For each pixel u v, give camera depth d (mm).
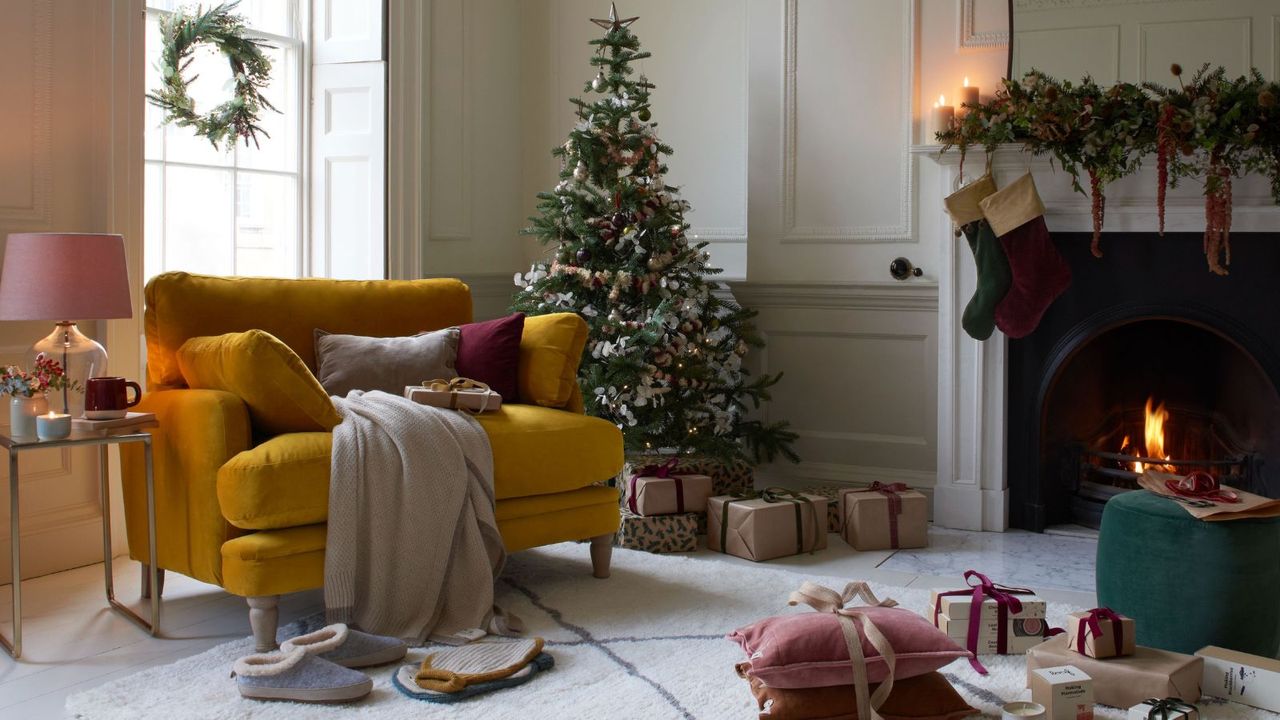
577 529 3330
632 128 4457
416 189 4797
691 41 5145
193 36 4234
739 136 5074
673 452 4371
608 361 4281
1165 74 3928
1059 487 4320
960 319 4262
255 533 2713
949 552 3918
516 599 3195
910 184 4520
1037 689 2287
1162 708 2191
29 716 2361
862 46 4586
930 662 2270
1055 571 3670
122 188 3695
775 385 4867
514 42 5441
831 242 4695
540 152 5480
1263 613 2678
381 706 2383
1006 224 4004
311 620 2996
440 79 4957
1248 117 3682
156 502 3006
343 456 2787
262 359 2807
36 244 2902
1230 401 4035
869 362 4680
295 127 4801
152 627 2912
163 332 3223
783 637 2264
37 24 3475
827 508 3992
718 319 4590
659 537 3857
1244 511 2672
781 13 4719
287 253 4789
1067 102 3885
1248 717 2363
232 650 2727
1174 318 3977
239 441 2785
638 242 4402
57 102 3539
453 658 2598
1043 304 4047
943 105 4207
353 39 4719
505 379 3498
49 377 2773
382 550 2814
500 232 5398
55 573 3545
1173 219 3918
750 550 3770
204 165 4461
